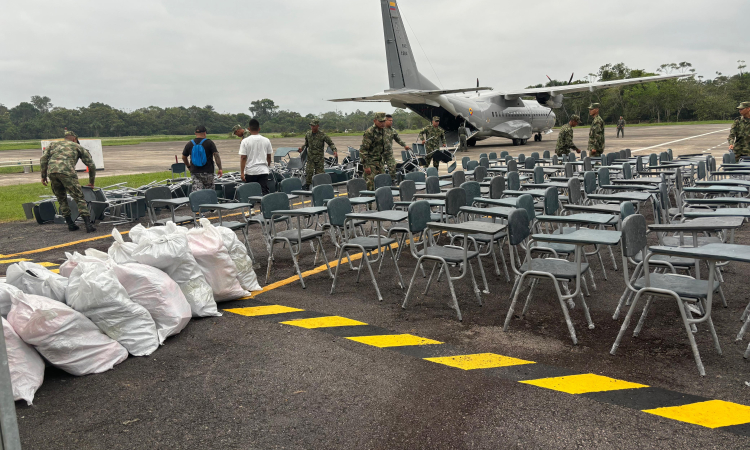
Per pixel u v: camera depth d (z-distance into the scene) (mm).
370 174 9641
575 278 3848
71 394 3246
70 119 133375
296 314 4676
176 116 144500
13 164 25484
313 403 3068
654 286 3486
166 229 4758
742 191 6195
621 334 3572
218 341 4047
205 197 6980
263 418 2920
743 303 4426
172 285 4211
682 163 9398
